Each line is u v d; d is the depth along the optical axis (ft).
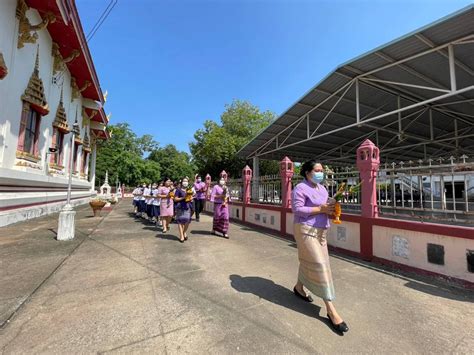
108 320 8.70
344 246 18.65
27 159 28.30
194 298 10.58
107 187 78.18
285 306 10.16
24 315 8.84
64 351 7.08
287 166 25.30
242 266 15.06
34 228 24.22
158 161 190.49
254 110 97.96
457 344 8.00
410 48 22.89
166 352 7.16
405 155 60.70
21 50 26.21
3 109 23.81
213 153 82.07
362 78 29.14
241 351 7.33
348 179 19.42
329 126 42.27
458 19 18.67
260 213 29.71
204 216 40.47
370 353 7.46
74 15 29.58
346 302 10.78
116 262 14.92
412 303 10.77
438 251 13.42
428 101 23.02
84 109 55.06
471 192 13.17
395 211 16.22
